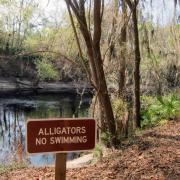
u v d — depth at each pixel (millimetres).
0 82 46844
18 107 32250
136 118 13344
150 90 19734
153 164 7375
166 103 14438
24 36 28656
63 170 4352
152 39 17562
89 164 8391
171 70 22734
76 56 12969
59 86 46250
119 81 12812
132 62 13539
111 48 12336
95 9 8953
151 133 10891
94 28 8977
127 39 13445
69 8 8664
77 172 7398
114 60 12805
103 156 8766
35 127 4051
